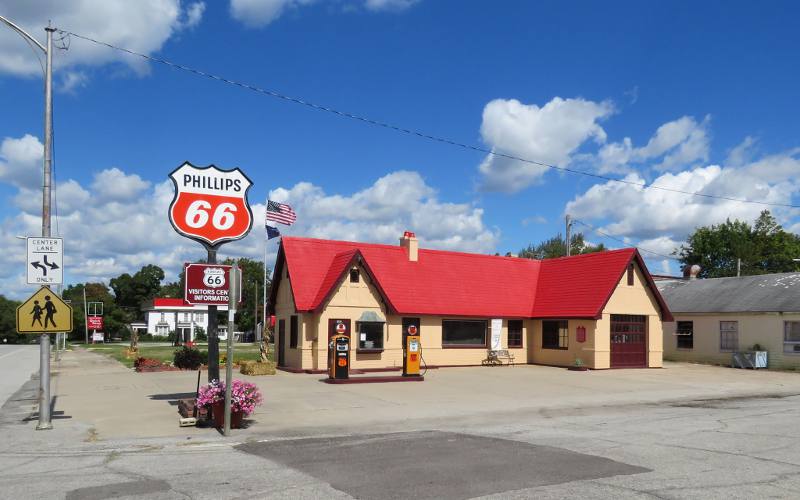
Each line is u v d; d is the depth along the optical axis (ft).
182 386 71.15
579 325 100.17
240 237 55.31
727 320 111.55
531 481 28.04
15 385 77.66
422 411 54.03
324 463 32.30
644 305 103.40
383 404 58.03
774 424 45.96
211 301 51.88
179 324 268.21
